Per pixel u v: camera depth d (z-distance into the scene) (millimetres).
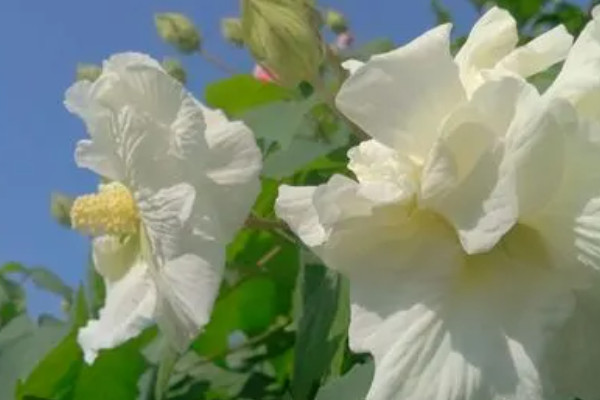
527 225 500
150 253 573
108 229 584
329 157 717
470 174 490
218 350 778
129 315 580
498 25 532
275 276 762
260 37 592
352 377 585
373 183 500
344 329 629
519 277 495
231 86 836
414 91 502
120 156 577
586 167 489
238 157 563
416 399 480
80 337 591
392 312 493
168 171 558
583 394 491
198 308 553
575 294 493
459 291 495
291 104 736
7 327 771
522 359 480
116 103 567
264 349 765
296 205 515
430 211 500
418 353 486
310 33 590
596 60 493
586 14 842
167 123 560
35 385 752
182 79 783
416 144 501
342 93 504
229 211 562
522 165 484
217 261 556
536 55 528
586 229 488
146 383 734
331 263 501
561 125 482
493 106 489
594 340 491
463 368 481
